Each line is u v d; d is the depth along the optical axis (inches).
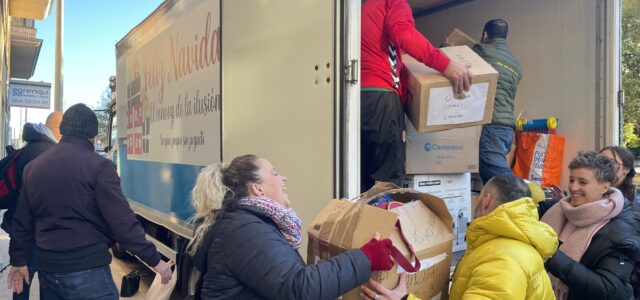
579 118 137.6
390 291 66.7
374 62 107.2
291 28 98.6
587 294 82.3
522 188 73.6
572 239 88.7
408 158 116.3
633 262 84.4
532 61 149.6
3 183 143.7
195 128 144.4
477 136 124.9
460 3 167.3
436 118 106.7
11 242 124.2
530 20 149.8
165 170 171.0
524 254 68.1
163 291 101.3
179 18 157.8
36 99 554.6
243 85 116.2
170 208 165.3
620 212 87.7
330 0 88.8
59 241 104.1
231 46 121.7
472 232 74.1
